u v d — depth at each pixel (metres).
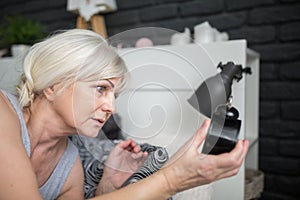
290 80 1.14
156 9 1.38
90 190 0.77
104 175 0.73
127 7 1.45
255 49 1.19
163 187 0.45
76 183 0.72
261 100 1.20
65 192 0.72
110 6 1.27
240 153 0.42
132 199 0.44
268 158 1.19
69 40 0.53
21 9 1.75
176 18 1.34
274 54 1.16
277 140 1.17
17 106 0.57
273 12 1.15
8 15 1.80
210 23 1.27
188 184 0.45
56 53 0.52
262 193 1.21
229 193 0.83
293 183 1.14
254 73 1.15
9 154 0.46
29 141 0.57
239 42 0.82
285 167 1.16
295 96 1.13
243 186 0.82
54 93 0.54
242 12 1.21
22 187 0.45
